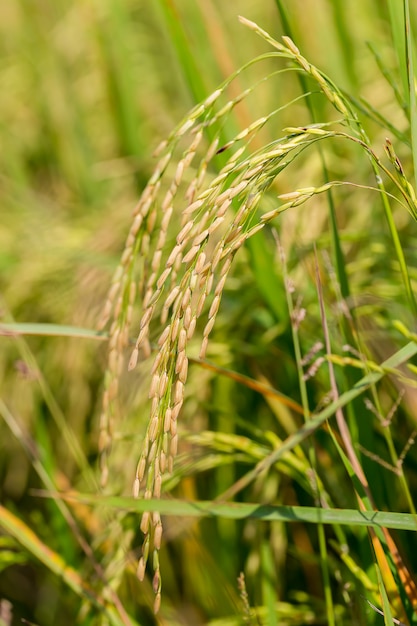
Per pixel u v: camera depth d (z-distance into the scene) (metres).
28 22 1.83
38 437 1.05
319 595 1.01
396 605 0.83
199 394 1.04
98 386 1.18
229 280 1.06
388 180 1.04
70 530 1.04
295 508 0.81
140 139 1.46
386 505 0.89
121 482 1.02
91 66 1.75
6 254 1.36
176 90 1.60
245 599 0.86
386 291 1.00
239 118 0.98
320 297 0.84
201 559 0.98
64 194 1.65
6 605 0.97
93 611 0.97
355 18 1.33
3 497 1.33
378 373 0.82
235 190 0.72
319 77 0.77
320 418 0.82
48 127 1.72
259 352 1.02
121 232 1.22
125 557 0.95
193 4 1.09
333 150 1.18
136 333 1.07
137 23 1.76
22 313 1.29
